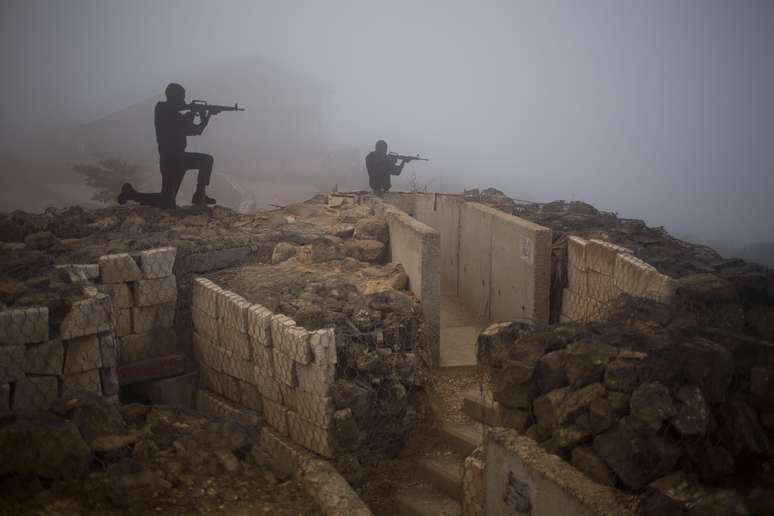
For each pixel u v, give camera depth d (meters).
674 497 5.64
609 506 5.69
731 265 9.96
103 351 9.13
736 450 6.29
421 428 9.93
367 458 9.34
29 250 11.64
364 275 12.45
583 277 10.93
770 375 6.60
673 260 10.20
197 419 8.99
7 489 6.99
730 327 8.16
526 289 11.85
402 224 12.70
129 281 10.73
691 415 6.12
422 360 10.53
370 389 9.23
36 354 8.70
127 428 8.38
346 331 9.69
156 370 10.84
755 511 5.37
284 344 9.15
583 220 13.39
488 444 6.86
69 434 7.34
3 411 8.01
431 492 9.12
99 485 7.23
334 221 15.38
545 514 6.18
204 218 14.61
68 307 8.98
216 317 10.62
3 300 9.13
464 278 14.84
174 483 7.68
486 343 7.78
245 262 12.89
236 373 10.36
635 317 8.09
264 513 7.54
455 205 15.23
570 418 6.56
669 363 6.49
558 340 7.27
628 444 6.05
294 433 9.29
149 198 15.18
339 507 7.61
